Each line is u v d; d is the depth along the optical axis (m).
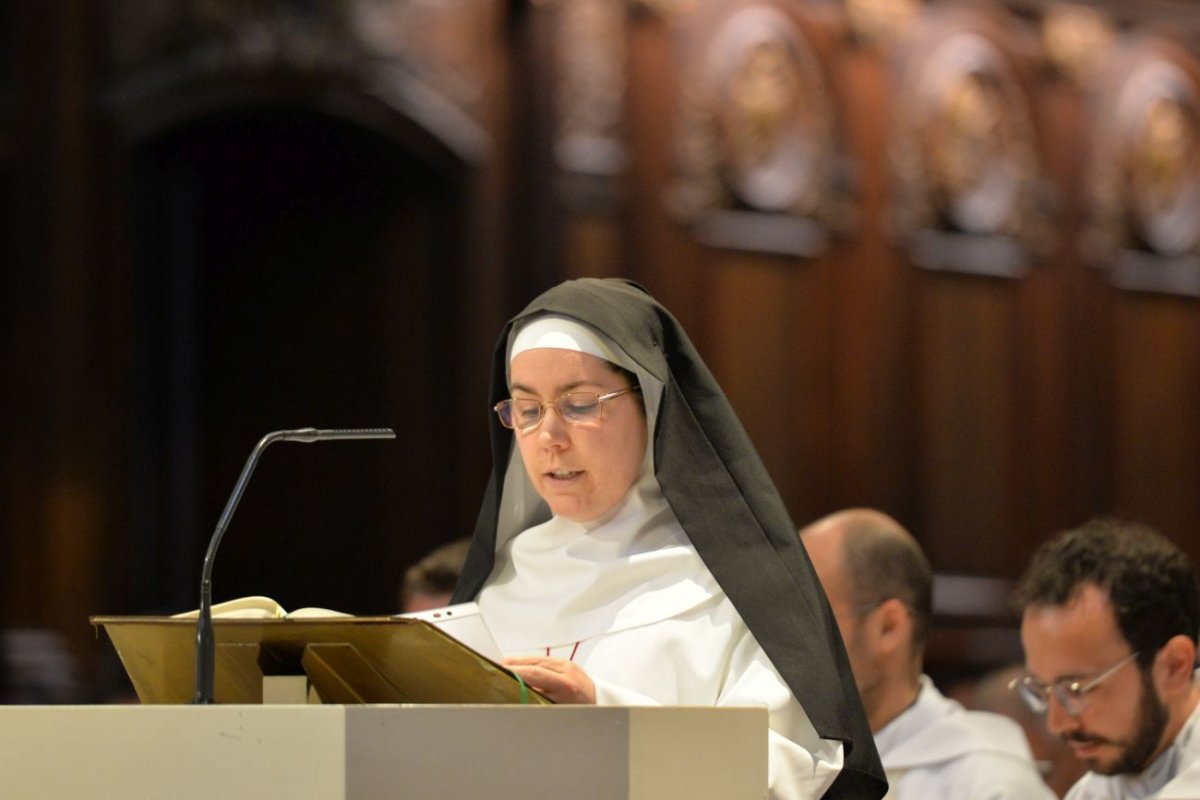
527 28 25.28
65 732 6.81
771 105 27.56
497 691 7.24
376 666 7.38
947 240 29.25
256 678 7.66
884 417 28.47
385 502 24.77
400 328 24.84
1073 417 30.34
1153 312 31.23
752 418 27.33
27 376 22.42
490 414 9.61
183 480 24.11
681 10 26.81
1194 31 31.62
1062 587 10.95
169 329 23.94
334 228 25.34
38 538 22.30
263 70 23.00
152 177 23.62
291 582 24.86
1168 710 10.85
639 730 6.94
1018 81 29.92
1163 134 31.23
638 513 9.05
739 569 8.59
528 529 9.52
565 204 25.42
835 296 28.14
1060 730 11.01
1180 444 31.33
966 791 11.98
